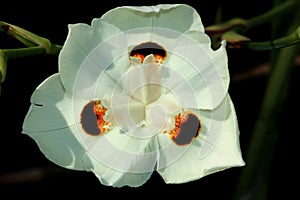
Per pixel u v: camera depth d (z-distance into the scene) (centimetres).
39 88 34
